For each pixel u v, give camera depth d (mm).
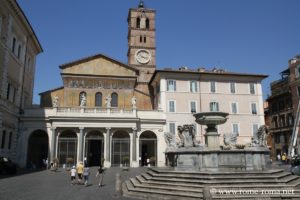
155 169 21547
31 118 44344
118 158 45594
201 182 16375
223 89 51969
